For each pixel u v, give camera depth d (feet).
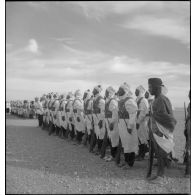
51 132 30.91
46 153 20.35
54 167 16.34
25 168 16.01
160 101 14.07
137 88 19.39
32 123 45.55
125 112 16.12
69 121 26.25
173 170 15.69
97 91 20.85
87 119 22.52
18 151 20.98
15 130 34.76
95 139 20.67
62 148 22.45
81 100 24.84
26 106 59.62
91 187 12.87
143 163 17.66
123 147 16.16
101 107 20.03
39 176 14.49
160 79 14.43
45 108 34.78
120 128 16.30
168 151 13.91
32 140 26.61
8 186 12.82
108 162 17.72
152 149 14.25
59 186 12.96
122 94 16.56
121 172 15.44
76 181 13.75
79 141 24.27
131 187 12.90
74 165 16.88
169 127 13.94
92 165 16.93
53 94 32.42
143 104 18.49
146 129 18.44
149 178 14.11
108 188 12.74
